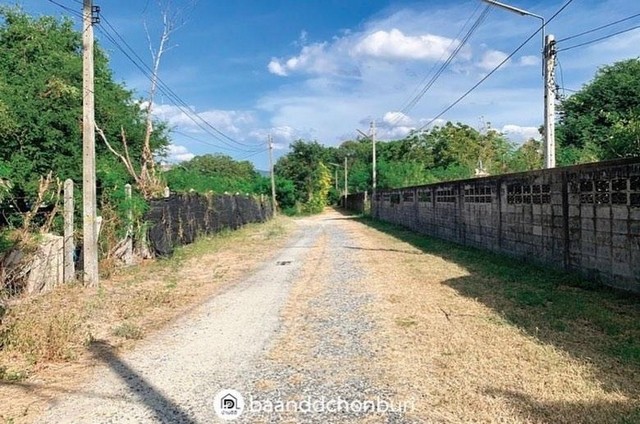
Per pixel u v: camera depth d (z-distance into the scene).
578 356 4.50
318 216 43.47
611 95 26.41
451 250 12.97
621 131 10.27
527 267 9.38
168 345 5.46
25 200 10.46
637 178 6.46
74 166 12.90
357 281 8.89
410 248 13.93
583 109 27.50
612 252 7.05
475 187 13.03
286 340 5.47
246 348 5.25
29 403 3.95
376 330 5.70
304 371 4.50
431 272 9.50
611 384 3.86
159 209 13.28
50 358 5.01
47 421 3.63
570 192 8.16
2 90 11.44
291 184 48.28
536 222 9.47
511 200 10.68
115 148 15.89
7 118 10.70
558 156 18.55
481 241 12.65
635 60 27.69
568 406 3.52
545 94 9.82
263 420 3.57
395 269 10.03
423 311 6.46
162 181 15.68
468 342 5.05
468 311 6.35
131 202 11.47
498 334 5.27
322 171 56.28
